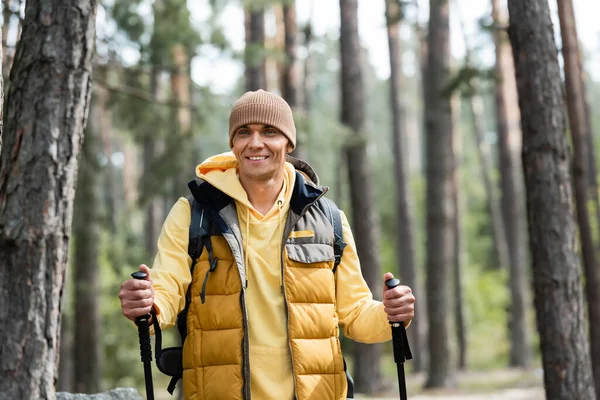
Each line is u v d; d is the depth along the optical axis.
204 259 2.67
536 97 5.40
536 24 5.41
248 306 2.65
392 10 13.34
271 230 2.71
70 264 16.28
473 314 27.52
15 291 3.04
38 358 3.02
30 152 3.18
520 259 20.36
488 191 24.42
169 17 11.59
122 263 14.54
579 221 7.55
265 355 2.63
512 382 15.79
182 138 12.16
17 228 3.09
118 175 31.75
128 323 17.92
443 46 15.81
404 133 20.88
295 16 14.68
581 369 5.41
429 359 15.28
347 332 2.90
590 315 7.56
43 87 3.24
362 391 13.74
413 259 20.55
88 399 4.51
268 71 16.75
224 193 2.71
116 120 13.70
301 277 2.67
